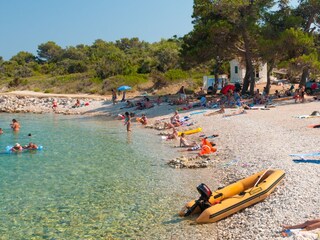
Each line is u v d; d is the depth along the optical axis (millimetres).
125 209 12734
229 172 16109
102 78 73125
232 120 29000
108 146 24609
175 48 91625
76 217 12234
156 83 62500
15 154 22703
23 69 102938
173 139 25953
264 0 41094
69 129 33750
